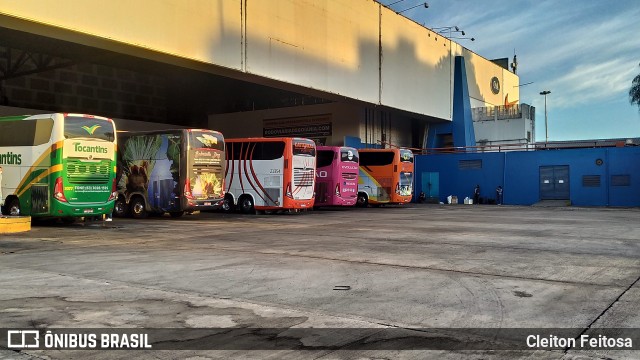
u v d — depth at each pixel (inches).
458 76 1587.1
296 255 410.3
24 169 658.8
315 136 1476.4
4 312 234.7
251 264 365.1
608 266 358.9
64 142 641.6
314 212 1020.5
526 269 346.3
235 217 865.5
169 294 270.7
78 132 657.0
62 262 375.6
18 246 471.2
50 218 755.4
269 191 919.0
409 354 180.9
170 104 1531.7
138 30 709.9
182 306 245.8
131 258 395.2
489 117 1646.2
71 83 1280.8
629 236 551.5
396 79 1282.0
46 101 1228.5
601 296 266.5
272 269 344.2
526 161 1405.0
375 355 179.9
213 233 591.2
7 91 1159.0
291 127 1517.0
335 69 1069.8
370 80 1183.6
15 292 274.8
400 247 460.1
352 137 1385.3
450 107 1562.5
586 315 230.5
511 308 242.7
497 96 1888.5
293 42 960.3
